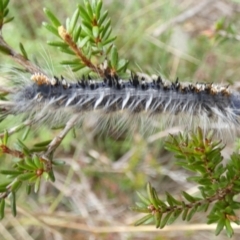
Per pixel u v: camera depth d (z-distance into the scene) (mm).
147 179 300
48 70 193
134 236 287
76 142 295
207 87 193
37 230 302
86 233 295
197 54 289
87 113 189
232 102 195
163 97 190
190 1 295
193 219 281
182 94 191
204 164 179
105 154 303
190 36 292
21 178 180
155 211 180
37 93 184
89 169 301
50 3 310
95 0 182
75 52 182
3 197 182
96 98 186
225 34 230
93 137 298
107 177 305
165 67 288
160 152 301
